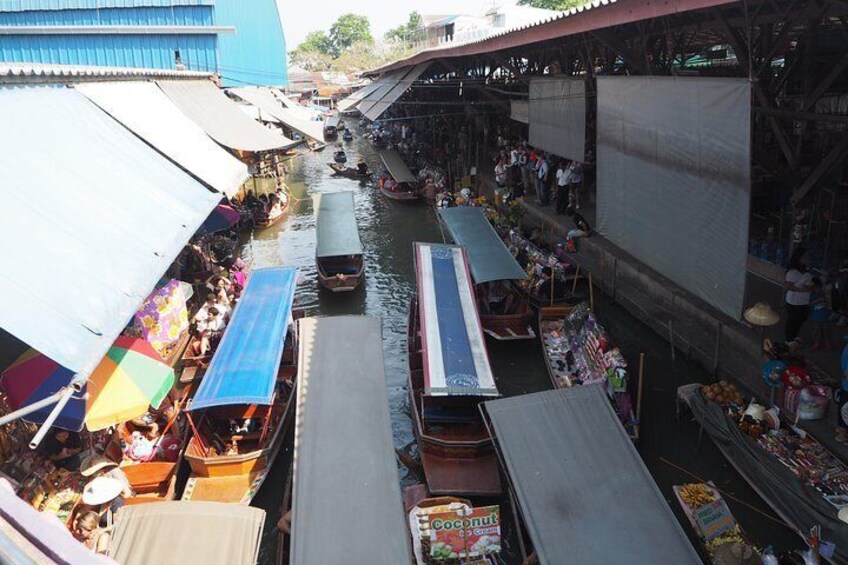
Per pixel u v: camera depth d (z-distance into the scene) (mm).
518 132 32594
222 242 23219
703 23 14688
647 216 14016
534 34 16625
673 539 8336
